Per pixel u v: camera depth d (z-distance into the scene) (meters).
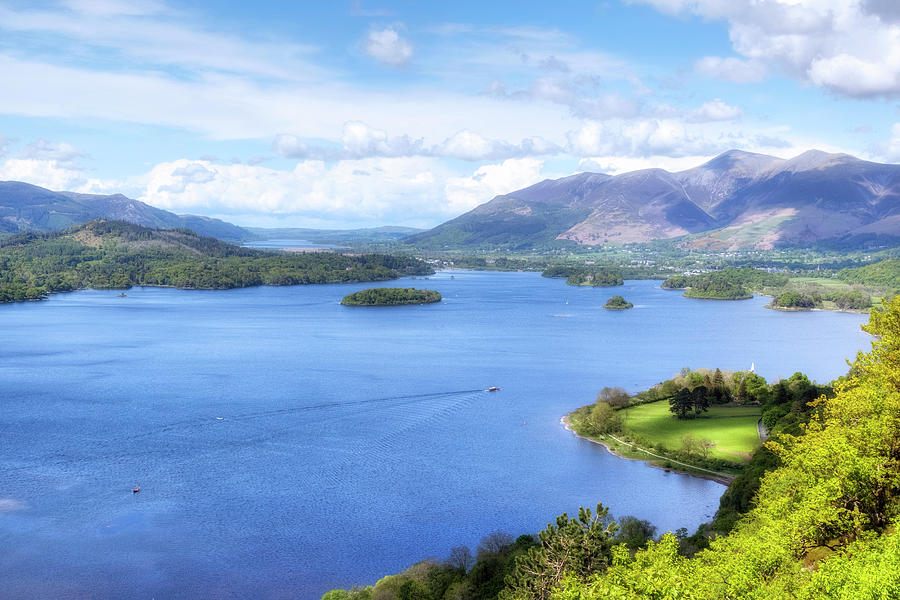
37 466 186.00
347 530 148.25
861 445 92.69
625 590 68.50
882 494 87.94
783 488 98.06
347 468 186.00
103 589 125.25
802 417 183.75
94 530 148.38
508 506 159.38
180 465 188.00
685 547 112.12
